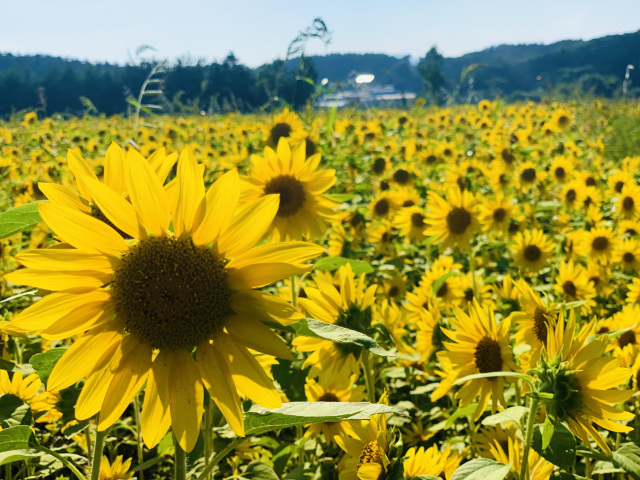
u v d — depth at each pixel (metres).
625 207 6.90
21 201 7.62
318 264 3.34
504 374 2.04
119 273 1.61
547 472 2.36
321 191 4.16
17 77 56.09
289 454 3.02
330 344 2.92
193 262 1.59
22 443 1.59
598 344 2.00
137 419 3.26
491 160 11.26
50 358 1.72
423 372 4.07
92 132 16.34
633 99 22.39
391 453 2.30
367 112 19.34
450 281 5.19
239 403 1.54
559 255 6.07
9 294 4.50
